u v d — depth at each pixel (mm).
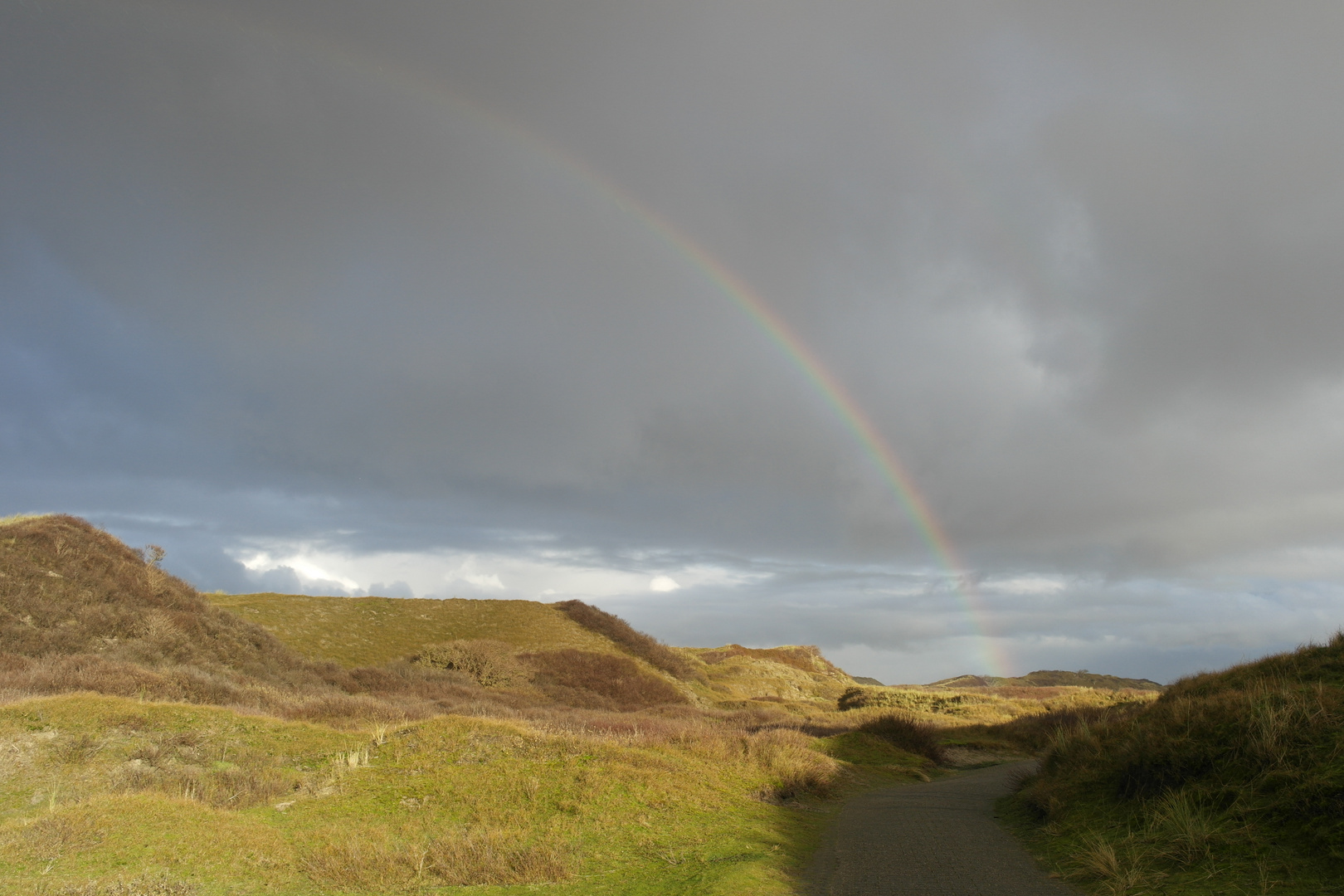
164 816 11391
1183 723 11461
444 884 10219
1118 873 8625
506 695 47469
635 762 16281
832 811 15688
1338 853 7133
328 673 42812
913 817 14781
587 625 71438
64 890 8320
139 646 32000
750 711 51344
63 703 18000
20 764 14875
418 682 46406
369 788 15008
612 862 11102
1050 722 35656
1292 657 13242
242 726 19172
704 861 10641
